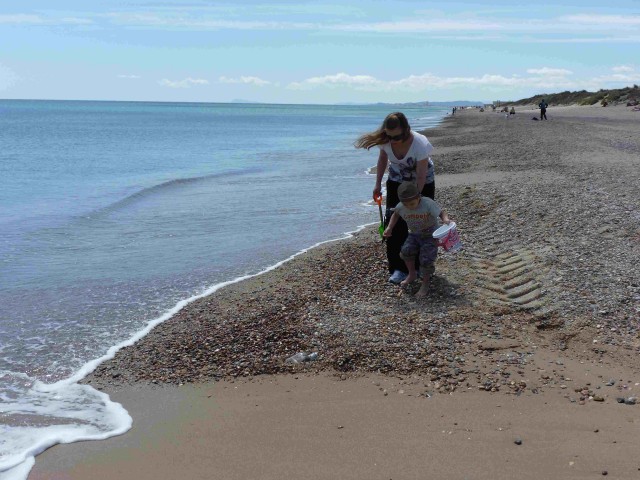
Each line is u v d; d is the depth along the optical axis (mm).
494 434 4594
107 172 24031
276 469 4230
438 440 4539
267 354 6195
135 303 8016
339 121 100938
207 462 4359
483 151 25375
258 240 11594
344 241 11164
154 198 16859
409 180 7719
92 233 12297
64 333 6996
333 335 6469
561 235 9539
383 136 7523
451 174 19281
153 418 5059
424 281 7465
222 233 12266
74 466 4359
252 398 5352
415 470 4152
